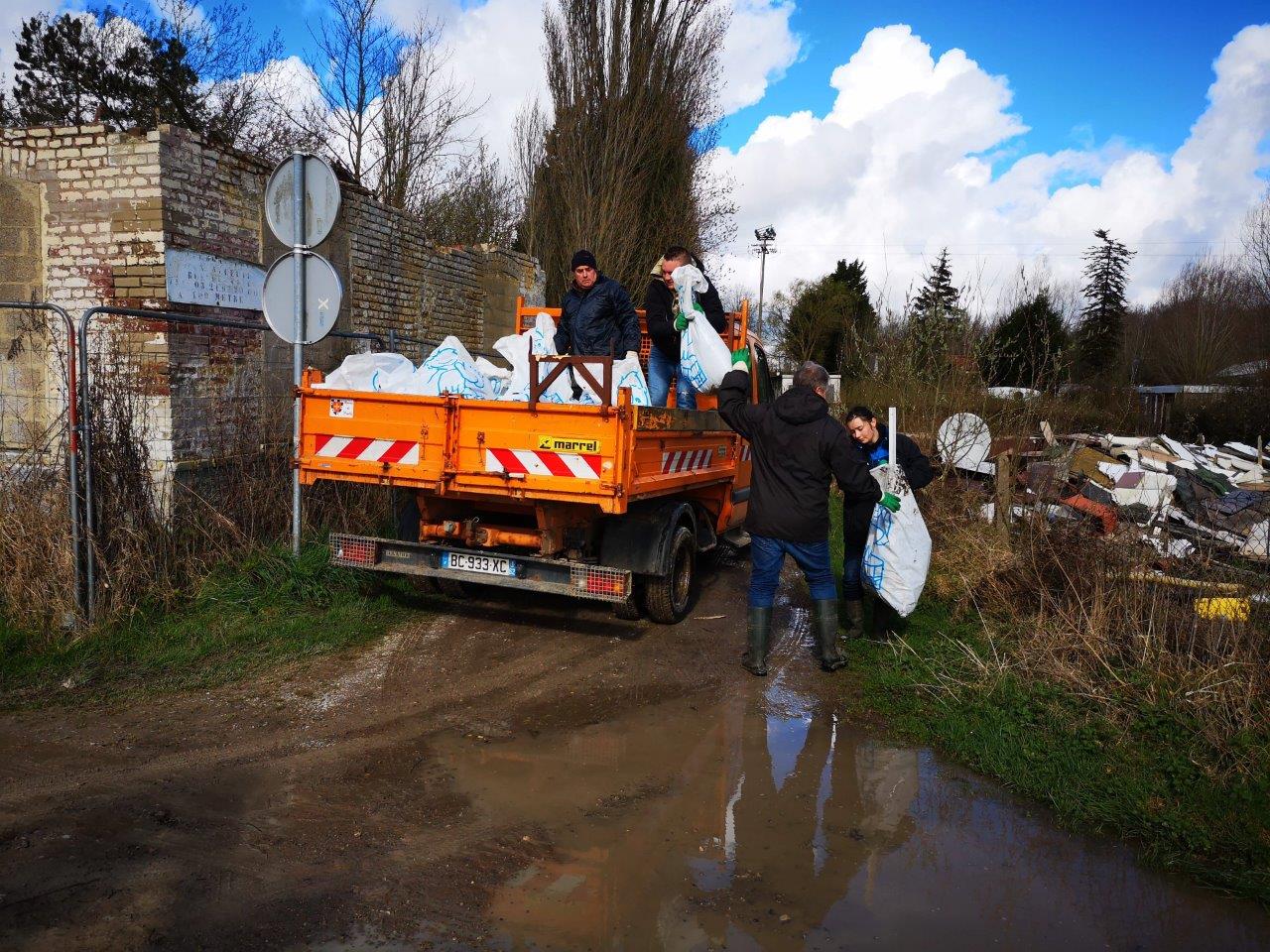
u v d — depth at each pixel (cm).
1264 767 374
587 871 304
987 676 478
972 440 905
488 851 314
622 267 1878
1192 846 334
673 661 538
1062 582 561
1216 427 2075
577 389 523
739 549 892
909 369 961
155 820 324
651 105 1866
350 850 310
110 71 1864
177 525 594
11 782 350
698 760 402
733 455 742
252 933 261
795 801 364
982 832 346
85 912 266
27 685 448
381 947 258
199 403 702
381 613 598
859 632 588
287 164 587
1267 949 279
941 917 288
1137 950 276
